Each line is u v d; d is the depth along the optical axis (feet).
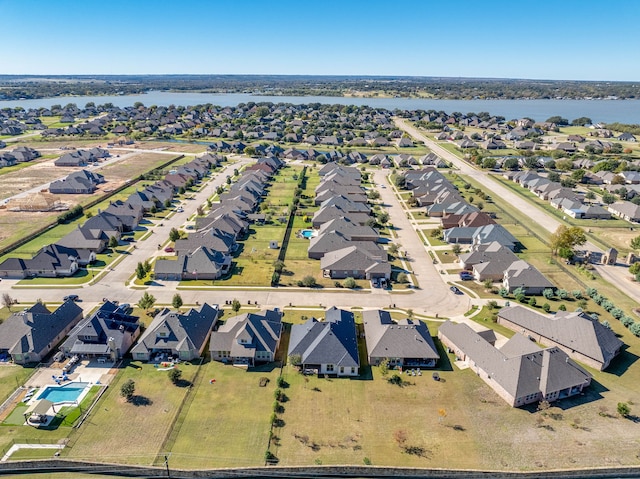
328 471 196.95
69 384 246.47
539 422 223.92
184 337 273.75
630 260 415.85
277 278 375.86
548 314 328.70
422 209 588.09
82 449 204.64
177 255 420.36
